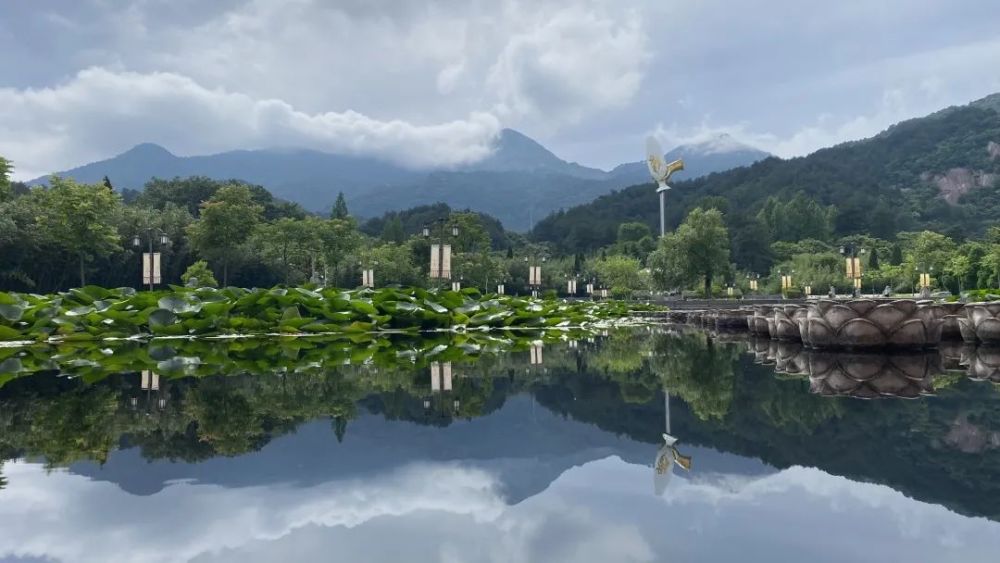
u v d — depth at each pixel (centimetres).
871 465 366
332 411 581
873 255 7838
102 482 359
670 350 1245
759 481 343
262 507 311
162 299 1483
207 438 472
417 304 1755
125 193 10212
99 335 1460
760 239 9000
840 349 1033
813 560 232
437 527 280
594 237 11188
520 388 725
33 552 255
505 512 300
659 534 264
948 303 1179
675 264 5750
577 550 247
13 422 534
